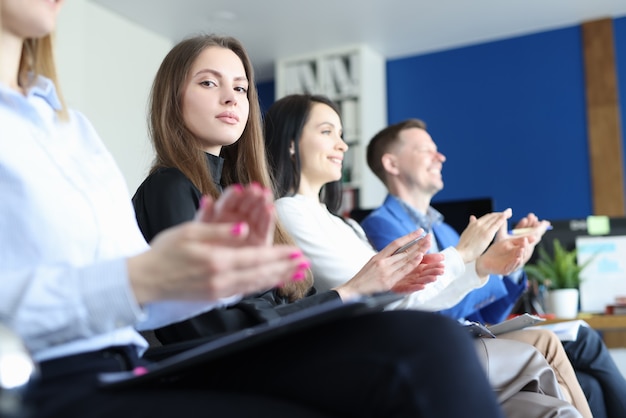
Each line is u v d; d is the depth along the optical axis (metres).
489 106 5.91
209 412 0.75
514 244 2.31
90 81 4.98
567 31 5.72
